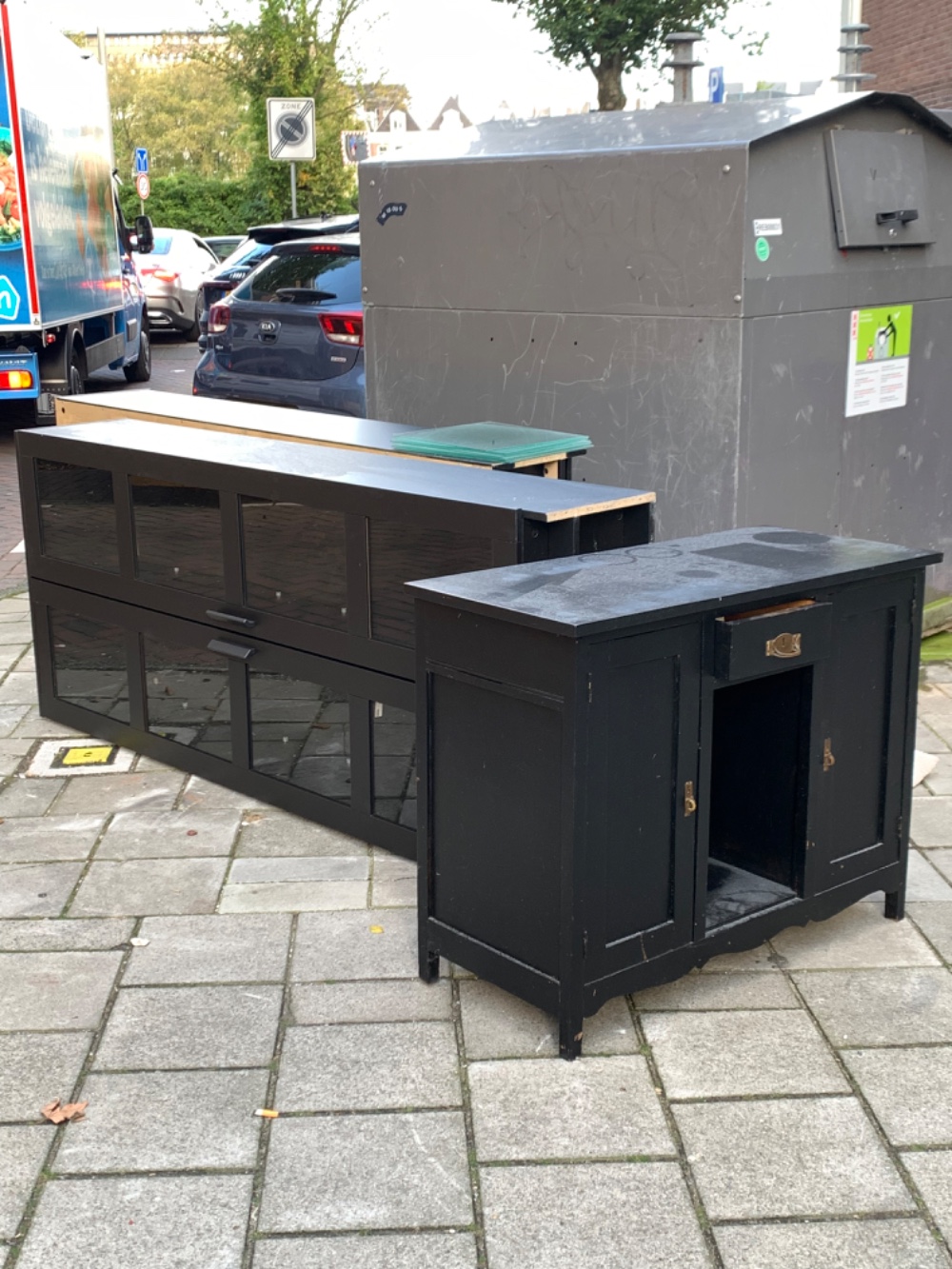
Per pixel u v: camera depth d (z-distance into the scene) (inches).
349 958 139.0
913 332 214.8
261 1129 111.7
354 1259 97.2
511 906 123.6
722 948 130.1
